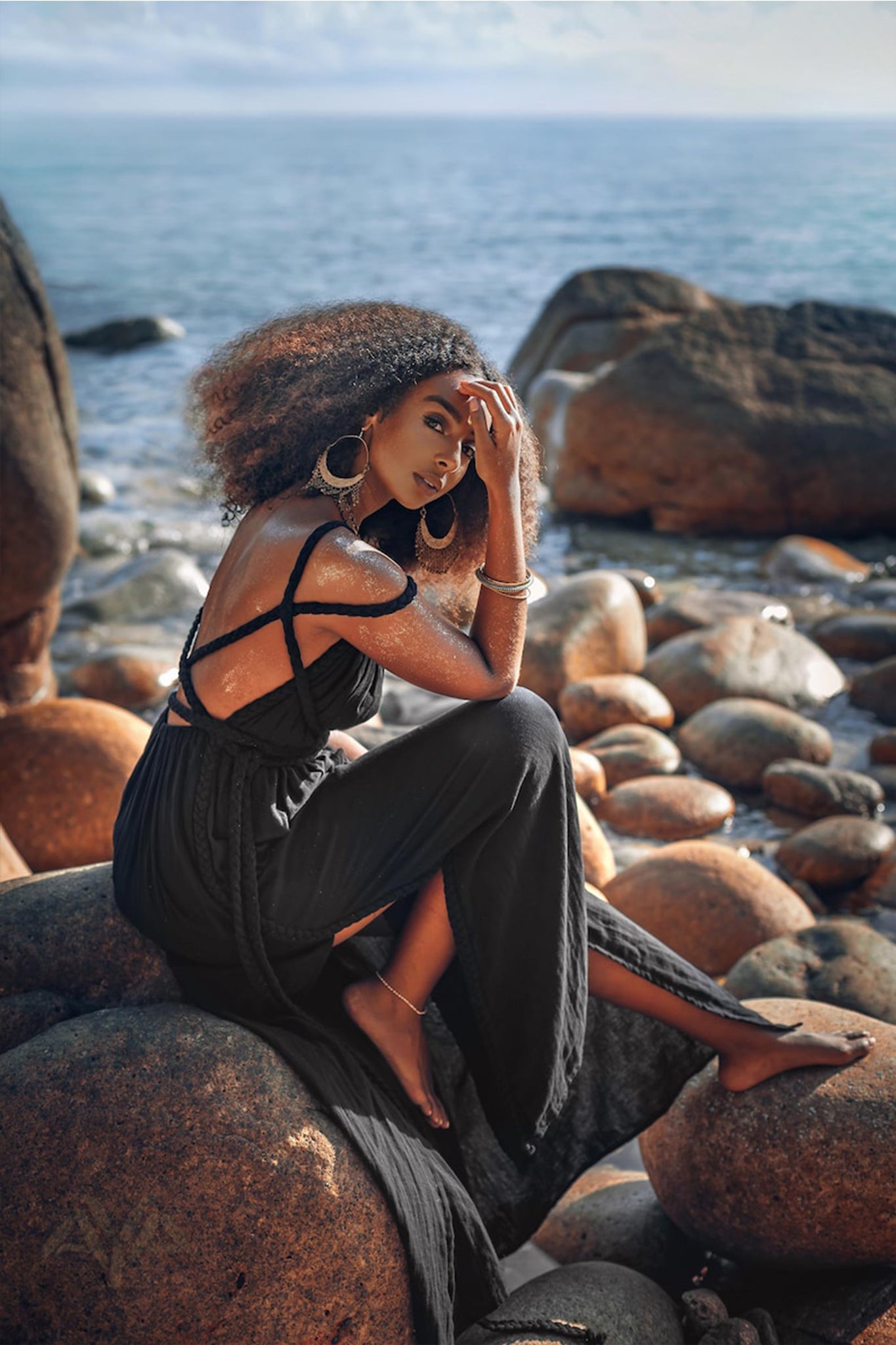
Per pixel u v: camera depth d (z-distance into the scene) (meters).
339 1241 2.14
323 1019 2.57
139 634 6.98
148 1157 2.13
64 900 2.64
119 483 9.80
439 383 2.39
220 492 2.58
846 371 9.05
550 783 2.42
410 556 2.65
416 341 2.41
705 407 8.79
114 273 24.84
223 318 19.05
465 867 2.41
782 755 5.42
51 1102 2.18
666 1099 2.75
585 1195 3.04
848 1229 2.44
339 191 53.22
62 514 5.25
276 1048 2.31
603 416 9.02
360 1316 2.16
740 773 5.43
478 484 2.56
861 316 9.55
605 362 11.09
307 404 2.38
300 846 2.42
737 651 6.20
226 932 2.40
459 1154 2.63
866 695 6.11
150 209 42.94
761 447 8.67
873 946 3.48
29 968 2.56
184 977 2.49
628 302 11.33
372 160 88.56
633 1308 2.42
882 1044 2.64
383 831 2.43
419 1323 2.23
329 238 32.16
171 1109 2.17
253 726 2.32
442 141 139.12
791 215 35.88
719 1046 2.67
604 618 6.22
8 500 5.01
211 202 46.75
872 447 8.62
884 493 8.62
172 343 16.47
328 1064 2.36
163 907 2.44
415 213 40.31
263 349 2.52
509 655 2.39
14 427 4.98
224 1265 2.09
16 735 4.41
